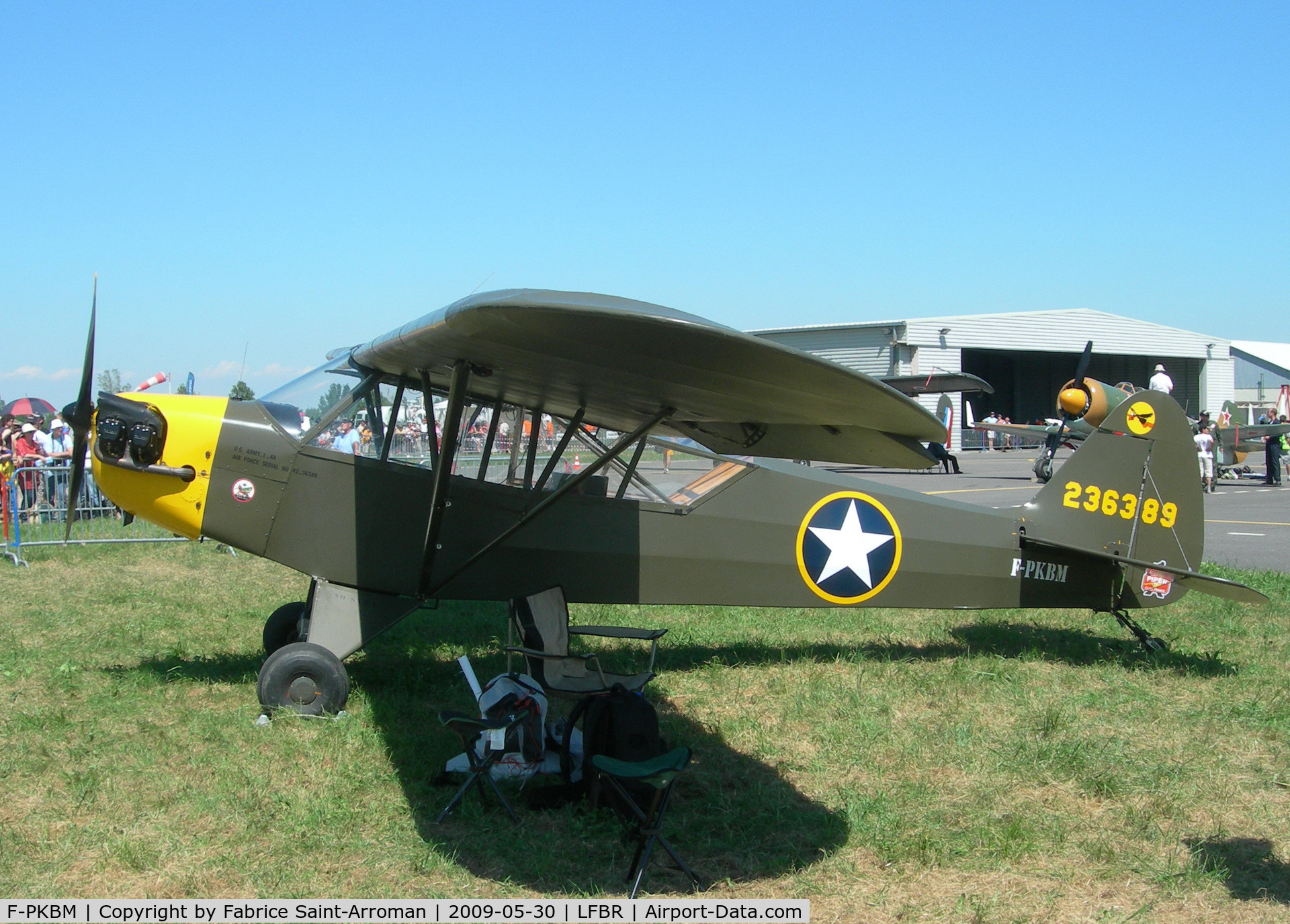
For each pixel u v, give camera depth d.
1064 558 6.57
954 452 37.94
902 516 6.33
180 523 5.35
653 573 5.98
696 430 5.05
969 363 53.19
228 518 5.34
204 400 5.48
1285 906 3.36
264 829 3.73
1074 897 3.40
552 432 5.82
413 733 4.88
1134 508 6.61
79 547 11.33
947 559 6.39
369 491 5.48
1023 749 4.73
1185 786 4.36
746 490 6.09
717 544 6.06
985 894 3.41
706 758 4.68
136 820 3.80
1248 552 12.25
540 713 4.41
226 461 5.32
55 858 3.47
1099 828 3.94
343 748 4.59
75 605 8.09
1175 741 4.95
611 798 3.90
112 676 5.86
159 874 3.38
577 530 5.81
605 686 4.40
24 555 10.80
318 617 5.29
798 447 4.68
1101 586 6.62
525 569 5.74
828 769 4.55
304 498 5.41
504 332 3.35
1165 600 6.66
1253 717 5.29
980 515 6.44
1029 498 19.12
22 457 12.31
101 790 4.08
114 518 12.47
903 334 39.38
